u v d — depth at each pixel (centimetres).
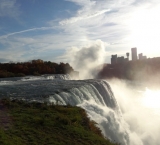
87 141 1369
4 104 1973
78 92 2819
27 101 2164
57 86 3238
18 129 1343
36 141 1209
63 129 1466
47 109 1864
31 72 8444
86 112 2042
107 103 3569
